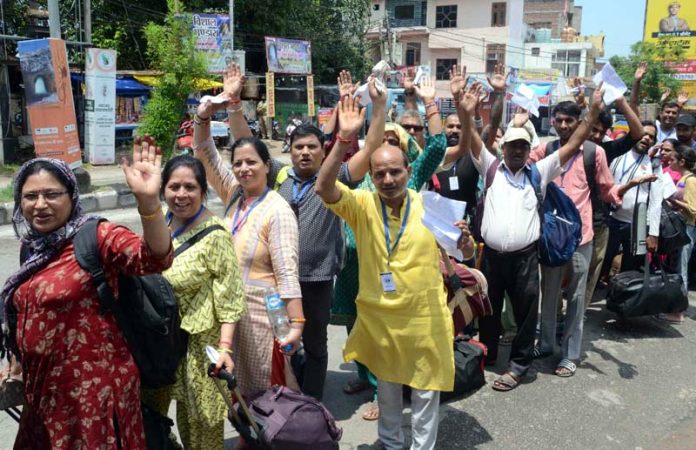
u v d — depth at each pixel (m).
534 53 42.09
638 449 3.46
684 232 5.25
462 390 3.94
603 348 4.86
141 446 2.25
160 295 2.27
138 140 1.98
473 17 37.78
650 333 5.20
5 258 6.87
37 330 2.04
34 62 9.20
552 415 3.79
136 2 21.28
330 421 2.62
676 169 5.74
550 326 4.32
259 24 23.80
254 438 2.50
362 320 3.04
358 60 28.83
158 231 1.97
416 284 2.88
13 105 16.22
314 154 3.36
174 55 12.47
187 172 2.57
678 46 27.39
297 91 26.78
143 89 19.09
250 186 3.01
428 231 2.91
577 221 4.02
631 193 5.32
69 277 2.05
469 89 3.85
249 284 2.96
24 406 2.24
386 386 3.09
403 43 39.09
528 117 4.62
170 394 2.61
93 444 2.08
